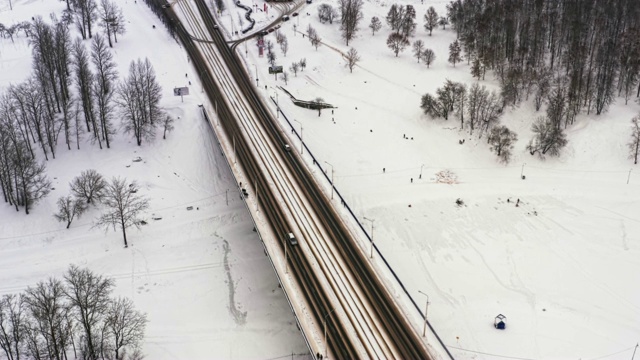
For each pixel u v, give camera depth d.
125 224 129.25
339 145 157.62
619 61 174.12
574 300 109.56
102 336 92.62
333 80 192.75
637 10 196.12
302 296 98.12
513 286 113.06
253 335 103.62
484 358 97.19
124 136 156.12
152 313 107.50
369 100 181.62
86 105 154.88
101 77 161.00
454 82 181.88
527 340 100.62
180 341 101.94
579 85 166.25
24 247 123.62
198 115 164.88
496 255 121.31
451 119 168.62
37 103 150.50
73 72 179.50
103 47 191.75
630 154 149.12
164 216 133.88
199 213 135.25
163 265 119.75
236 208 136.75
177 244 125.94
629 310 107.19
